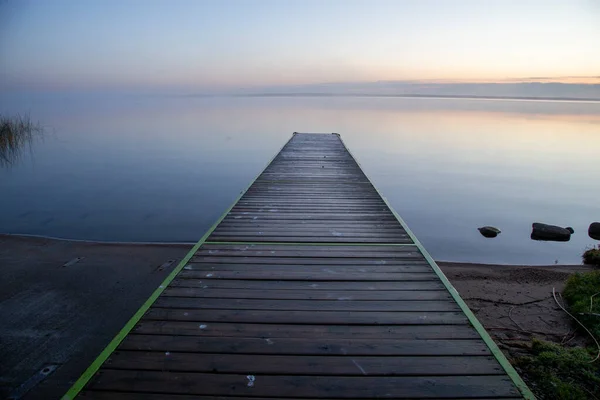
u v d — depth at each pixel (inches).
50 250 256.4
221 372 83.0
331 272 132.6
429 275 130.7
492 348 91.0
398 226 181.0
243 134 1093.8
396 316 105.7
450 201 468.1
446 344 93.5
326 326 100.7
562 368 128.2
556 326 169.9
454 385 80.0
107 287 200.5
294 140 523.5
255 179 282.5
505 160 721.6
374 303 112.4
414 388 79.1
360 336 96.5
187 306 109.7
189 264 138.0
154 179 550.9
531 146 880.9
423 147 866.8
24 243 269.9
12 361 137.7
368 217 194.9
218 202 439.5
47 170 590.9
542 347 142.3
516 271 241.6
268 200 226.7
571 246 332.5
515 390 78.7
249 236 166.9
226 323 101.4
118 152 757.9
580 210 435.5
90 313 173.9
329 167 331.6
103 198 445.4
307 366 85.3
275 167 331.3
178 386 78.7
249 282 124.9
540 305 190.5
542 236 353.4
